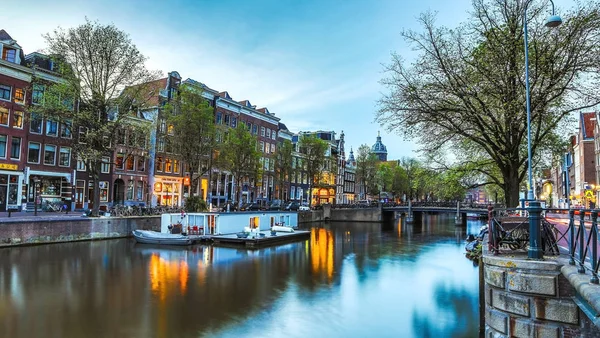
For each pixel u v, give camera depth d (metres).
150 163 42.00
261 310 14.47
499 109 16.84
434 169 22.11
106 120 29.19
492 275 8.09
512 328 7.66
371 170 72.31
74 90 27.12
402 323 13.34
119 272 19.25
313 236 38.84
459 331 12.61
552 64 15.23
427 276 20.30
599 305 4.39
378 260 25.11
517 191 17.02
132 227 30.28
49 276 17.86
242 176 44.31
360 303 15.49
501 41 15.91
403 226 54.62
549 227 8.68
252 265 22.33
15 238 23.52
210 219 31.25
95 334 11.76
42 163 32.53
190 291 16.59
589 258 6.97
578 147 54.28
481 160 21.97
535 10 15.70
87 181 35.88
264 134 58.81
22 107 30.75
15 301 14.37
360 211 62.66
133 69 28.89
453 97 18.05
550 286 7.26
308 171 59.50
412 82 18.12
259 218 36.19
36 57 32.88
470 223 61.50
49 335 11.55
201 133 34.81
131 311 13.88
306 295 16.50
